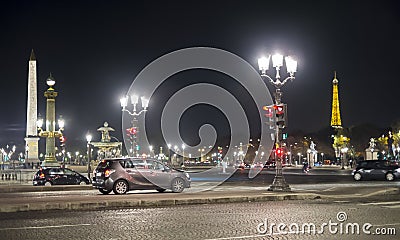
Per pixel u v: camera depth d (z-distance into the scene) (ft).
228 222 53.57
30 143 253.24
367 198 84.79
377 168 147.23
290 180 154.92
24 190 110.42
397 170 145.89
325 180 154.10
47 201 72.38
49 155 216.95
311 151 363.56
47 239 43.06
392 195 91.76
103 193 95.76
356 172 149.79
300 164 443.32
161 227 50.01
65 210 67.36
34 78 250.57
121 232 46.85
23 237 44.16
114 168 92.27
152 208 69.36
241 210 65.82
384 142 411.75
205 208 68.90
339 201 78.95
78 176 129.49
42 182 126.52
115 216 59.82
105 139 225.97
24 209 66.18
